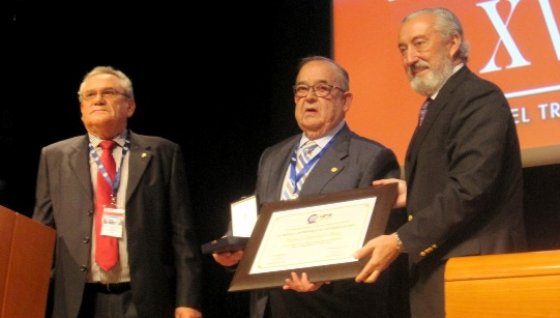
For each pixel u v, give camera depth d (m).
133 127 5.07
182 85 5.06
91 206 3.06
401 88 4.22
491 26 4.01
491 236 2.35
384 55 4.30
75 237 3.03
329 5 4.58
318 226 2.57
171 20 5.10
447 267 1.46
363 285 2.76
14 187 4.95
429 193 2.46
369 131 4.25
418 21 2.66
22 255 2.63
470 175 2.32
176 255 3.18
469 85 2.50
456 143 2.42
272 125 4.68
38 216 3.13
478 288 1.42
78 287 2.96
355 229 2.51
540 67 3.86
